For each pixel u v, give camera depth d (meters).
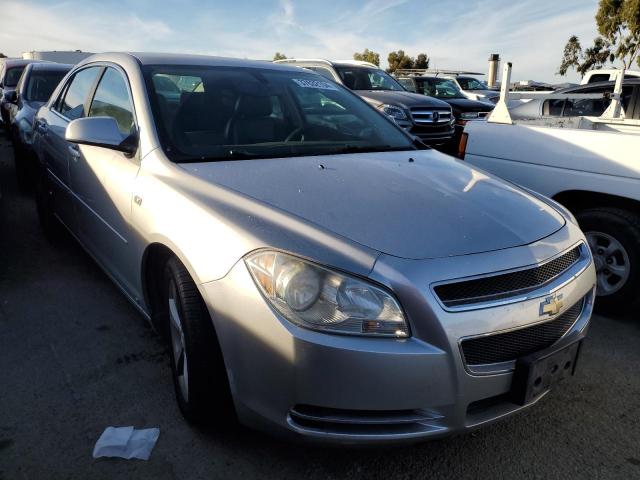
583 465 2.43
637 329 3.77
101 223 3.37
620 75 5.20
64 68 8.41
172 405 2.74
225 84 3.39
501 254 2.17
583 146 3.94
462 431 2.09
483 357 2.08
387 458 2.44
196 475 2.30
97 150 3.41
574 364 2.43
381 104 9.65
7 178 7.75
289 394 2.01
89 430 2.54
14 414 2.64
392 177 2.75
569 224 2.67
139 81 3.19
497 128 4.47
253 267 2.09
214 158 2.84
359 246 2.07
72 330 3.46
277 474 2.32
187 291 2.36
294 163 2.84
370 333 1.97
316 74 4.07
